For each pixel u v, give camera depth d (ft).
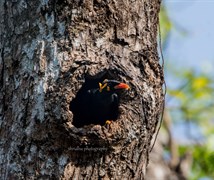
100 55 33.86
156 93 34.50
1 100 33.99
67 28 33.99
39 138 32.37
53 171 32.22
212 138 63.67
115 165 33.01
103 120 38.91
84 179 32.48
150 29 36.01
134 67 34.40
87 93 37.73
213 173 62.90
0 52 34.76
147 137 34.14
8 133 33.22
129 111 33.45
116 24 34.83
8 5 35.24
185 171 55.98
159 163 55.11
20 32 34.47
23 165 32.42
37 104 32.58
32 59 33.65
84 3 34.42
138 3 35.83
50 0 34.32
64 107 32.09
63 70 32.96
